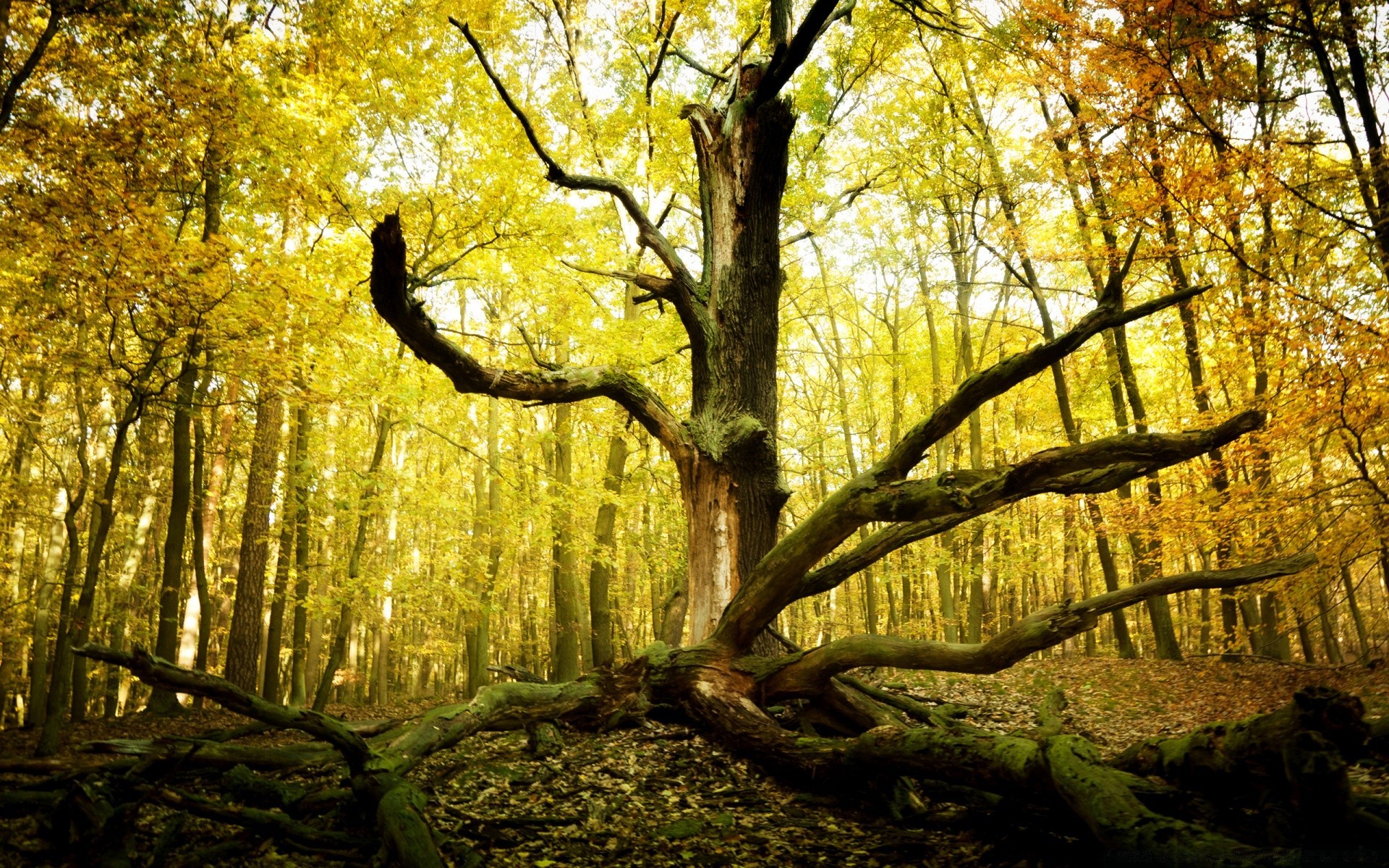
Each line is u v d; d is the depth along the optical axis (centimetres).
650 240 938
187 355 826
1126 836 333
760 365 909
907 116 1734
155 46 846
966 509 596
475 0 992
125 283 749
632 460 1798
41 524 1661
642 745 714
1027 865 417
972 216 1667
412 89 1091
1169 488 1484
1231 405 1033
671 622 1127
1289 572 631
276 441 1271
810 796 589
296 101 855
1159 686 1231
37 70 790
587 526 1516
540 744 691
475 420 1798
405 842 407
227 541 2014
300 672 1358
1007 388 616
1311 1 890
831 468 2158
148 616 1839
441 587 1489
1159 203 921
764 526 868
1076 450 565
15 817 454
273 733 946
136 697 1928
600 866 453
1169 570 1764
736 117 940
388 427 1287
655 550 1605
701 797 592
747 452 865
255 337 867
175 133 790
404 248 593
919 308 2486
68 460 1523
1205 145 930
